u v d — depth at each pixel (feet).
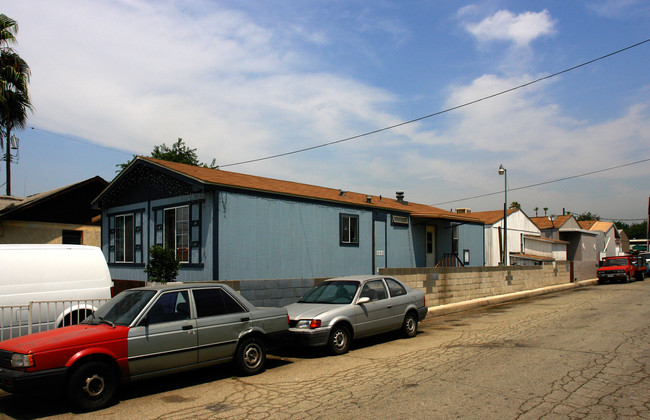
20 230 70.74
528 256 99.55
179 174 46.60
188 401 20.92
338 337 30.71
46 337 20.48
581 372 24.34
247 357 25.48
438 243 76.38
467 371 24.99
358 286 33.78
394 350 31.65
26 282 30.14
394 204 73.82
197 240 45.68
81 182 77.00
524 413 18.13
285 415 18.66
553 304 59.62
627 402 19.35
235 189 45.57
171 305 23.18
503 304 61.46
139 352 21.22
